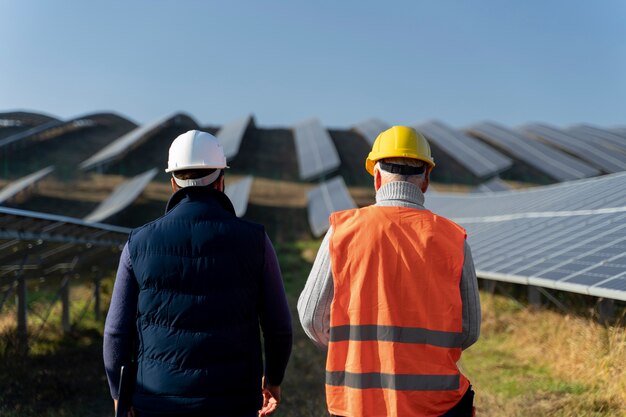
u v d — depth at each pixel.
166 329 2.57
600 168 39.38
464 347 2.70
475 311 2.61
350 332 2.53
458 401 2.52
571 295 10.45
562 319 9.46
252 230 2.73
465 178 43.38
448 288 2.52
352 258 2.58
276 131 60.25
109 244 13.42
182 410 2.50
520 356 8.91
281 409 7.33
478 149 43.31
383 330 2.48
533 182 41.81
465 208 22.72
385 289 2.50
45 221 8.68
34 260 11.34
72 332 12.34
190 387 2.50
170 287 2.59
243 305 2.63
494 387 7.55
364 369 2.48
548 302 10.84
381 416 2.44
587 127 52.44
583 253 9.58
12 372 8.37
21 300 10.22
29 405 7.26
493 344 9.79
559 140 46.28
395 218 2.61
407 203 2.68
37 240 9.46
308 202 34.50
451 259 2.55
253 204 36.25
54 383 8.14
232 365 2.58
